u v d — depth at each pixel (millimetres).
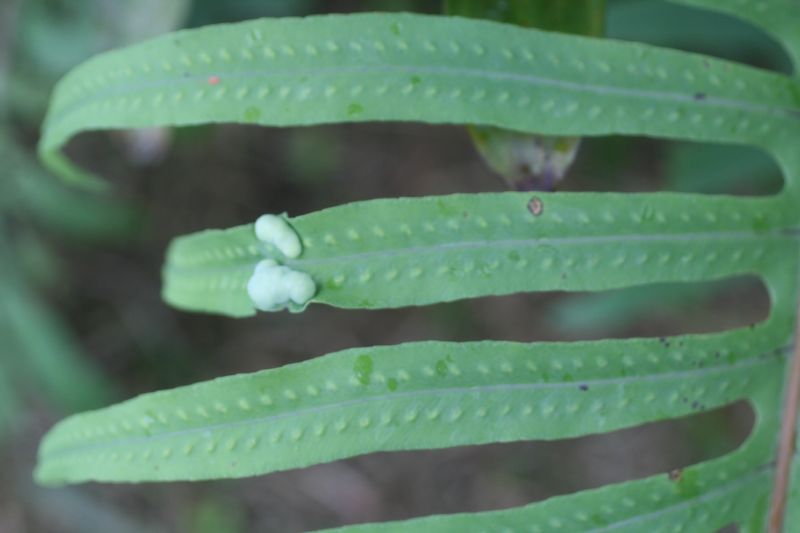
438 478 750
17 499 712
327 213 398
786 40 433
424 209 402
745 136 426
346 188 746
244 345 761
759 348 422
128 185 721
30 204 611
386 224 400
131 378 758
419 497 750
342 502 755
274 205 750
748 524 422
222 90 406
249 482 759
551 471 733
